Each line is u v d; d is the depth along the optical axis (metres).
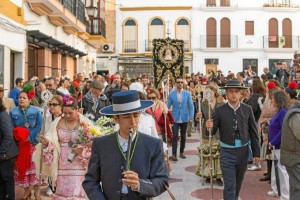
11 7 12.94
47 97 6.04
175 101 10.33
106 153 3.40
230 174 5.87
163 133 8.74
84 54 23.30
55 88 11.25
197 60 38.06
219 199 7.12
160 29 38.25
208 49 37.78
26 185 6.78
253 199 7.07
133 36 38.34
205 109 8.39
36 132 6.90
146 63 37.75
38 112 6.94
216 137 8.09
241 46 38.06
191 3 37.97
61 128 5.69
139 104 3.44
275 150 6.42
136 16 38.22
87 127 5.57
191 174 8.95
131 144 3.39
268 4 38.09
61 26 19.59
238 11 38.00
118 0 38.22
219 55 38.09
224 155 5.95
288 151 5.06
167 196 7.28
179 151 11.62
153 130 6.32
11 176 6.30
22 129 6.32
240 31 38.06
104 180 3.38
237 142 5.89
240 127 5.91
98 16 28.45
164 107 8.77
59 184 5.59
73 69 23.58
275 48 37.81
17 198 7.12
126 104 3.37
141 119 6.17
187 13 38.03
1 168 6.23
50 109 6.98
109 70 37.59
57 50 18.55
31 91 7.08
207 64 38.19
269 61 38.22
